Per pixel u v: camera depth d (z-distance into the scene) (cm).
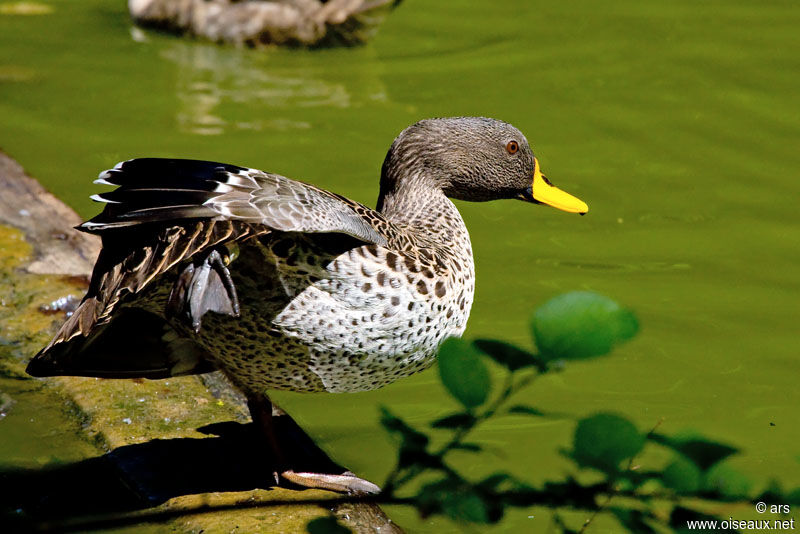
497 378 901
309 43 1691
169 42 1722
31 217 1037
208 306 563
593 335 362
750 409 854
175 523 674
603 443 375
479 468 780
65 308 902
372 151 1320
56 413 785
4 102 1440
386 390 903
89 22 1789
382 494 408
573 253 1111
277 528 666
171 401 803
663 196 1227
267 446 721
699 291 1034
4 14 1798
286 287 631
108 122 1391
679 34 1712
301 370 675
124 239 606
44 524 666
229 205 570
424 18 1822
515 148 844
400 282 658
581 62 1614
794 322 982
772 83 1530
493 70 1593
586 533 704
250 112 1442
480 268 1077
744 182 1258
